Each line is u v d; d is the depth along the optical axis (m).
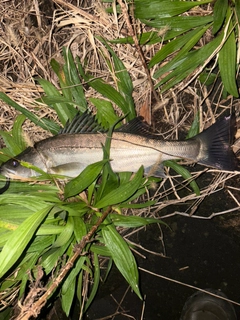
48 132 0.76
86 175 0.59
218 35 0.65
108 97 0.68
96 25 0.72
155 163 0.61
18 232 0.49
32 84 0.75
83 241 0.53
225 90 0.66
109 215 0.65
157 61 0.65
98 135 0.64
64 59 0.71
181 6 0.62
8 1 0.79
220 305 0.71
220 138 0.61
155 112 0.72
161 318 0.77
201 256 0.73
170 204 0.72
